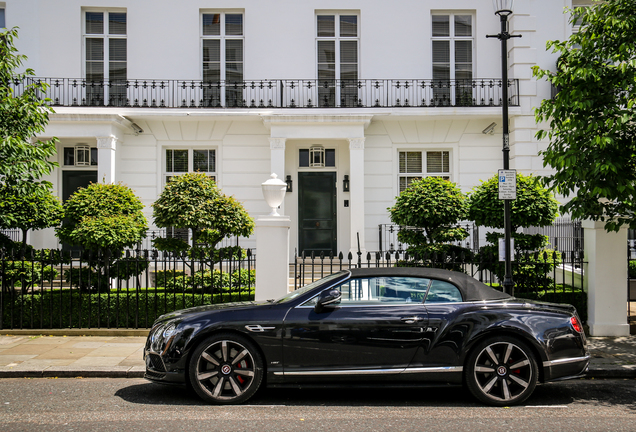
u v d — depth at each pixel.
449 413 5.00
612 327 8.22
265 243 8.24
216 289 9.36
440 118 14.06
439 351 5.16
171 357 5.22
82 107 13.46
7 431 4.47
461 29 14.56
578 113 7.18
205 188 10.11
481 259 8.80
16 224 8.98
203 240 10.60
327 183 14.57
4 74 8.77
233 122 14.19
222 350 5.24
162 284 10.15
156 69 14.26
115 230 8.85
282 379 5.21
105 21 14.24
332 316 5.26
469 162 14.23
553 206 8.95
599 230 8.29
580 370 5.24
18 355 7.21
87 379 6.37
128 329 8.55
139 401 5.40
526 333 5.15
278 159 13.38
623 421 4.75
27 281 9.16
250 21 14.33
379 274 5.53
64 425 4.63
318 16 14.53
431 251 8.97
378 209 14.27
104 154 13.01
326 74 14.52
